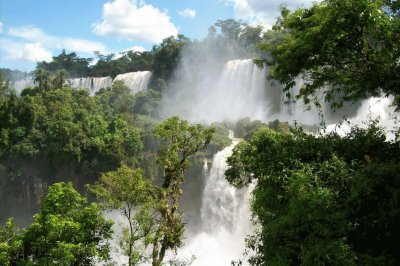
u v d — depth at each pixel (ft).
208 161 188.85
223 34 335.88
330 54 53.01
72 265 76.07
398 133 58.08
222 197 179.93
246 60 261.85
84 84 408.87
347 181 46.73
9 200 232.73
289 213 45.29
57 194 79.61
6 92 339.77
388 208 44.80
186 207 197.47
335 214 42.29
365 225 45.29
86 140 222.28
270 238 49.39
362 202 45.09
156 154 223.10
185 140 83.05
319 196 42.93
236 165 78.89
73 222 75.66
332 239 41.93
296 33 54.90
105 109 288.10
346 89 63.57
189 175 192.54
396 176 43.96
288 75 60.08
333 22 47.57
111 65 424.05
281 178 53.57
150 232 75.36
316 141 59.82
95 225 79.15
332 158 51.19
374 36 49.85
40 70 321.32
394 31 49.06
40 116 239.30
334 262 40.42
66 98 265.34
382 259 42.24
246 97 257.14
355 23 47.83
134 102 297.53
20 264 73.36
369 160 49.47
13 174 229.04
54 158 228.22
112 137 225.97
